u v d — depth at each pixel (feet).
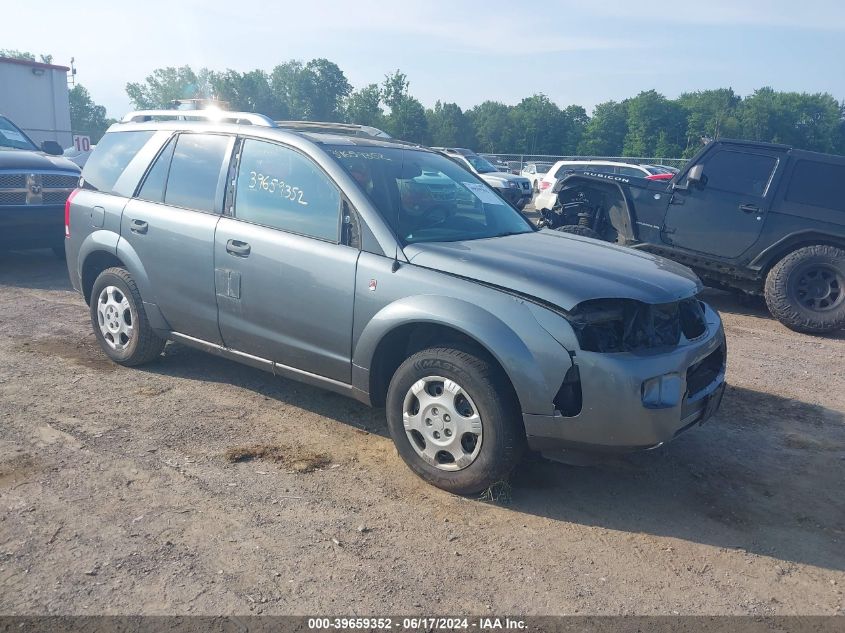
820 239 26.73
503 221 16.43
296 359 14.78
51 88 64.95
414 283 12.90
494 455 12.17
